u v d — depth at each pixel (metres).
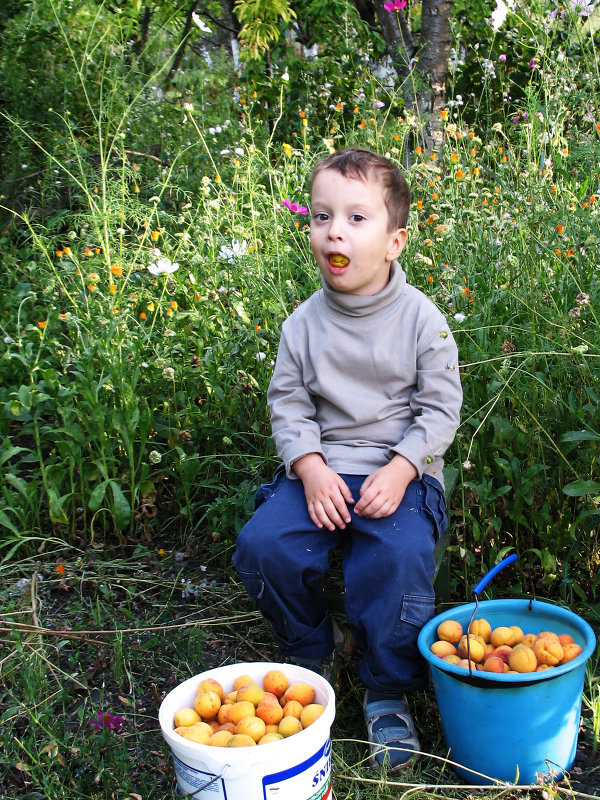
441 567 2.24
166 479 3.07
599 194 3.48
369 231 2.05
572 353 2.39
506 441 2.45
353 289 2.12
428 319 2.14
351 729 2.02
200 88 7.66
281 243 3.76
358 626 1.95
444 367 2.11
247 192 4.02
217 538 2.74
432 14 5.68
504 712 1.71
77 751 1.85
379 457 2.11
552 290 2.71
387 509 1.96
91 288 3.30
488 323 2.69
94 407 2.79
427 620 1.93
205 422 2.94
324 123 5.90
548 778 1.76
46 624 2.44
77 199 4.74
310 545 2.00
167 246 3.71
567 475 2.52
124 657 2.27
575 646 1.79
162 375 2.99
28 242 4.43
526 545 2.53
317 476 2.04
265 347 3.10
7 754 1.90
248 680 1.83
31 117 5.17
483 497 2.36
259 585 1.99
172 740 1.60
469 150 4.26
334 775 1.83
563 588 2.33
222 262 3.48
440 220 3.39
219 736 1.64
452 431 2.10
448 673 1.73
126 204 4.24
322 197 2.08
